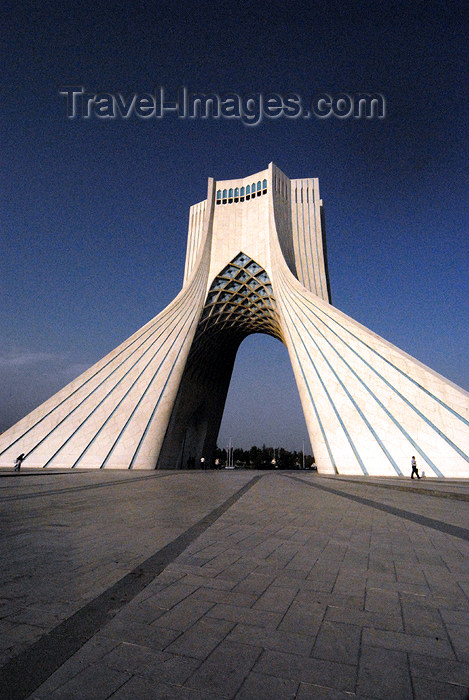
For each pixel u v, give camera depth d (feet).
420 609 8.96
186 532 16.69
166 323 85.71
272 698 5.66
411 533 16.89
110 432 73.41
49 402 77.10
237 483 44.62
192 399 110.01
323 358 71.46
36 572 11.26
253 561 12.44
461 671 6.47
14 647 7.06
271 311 103.91
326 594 9.77
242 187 107.45
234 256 101.91
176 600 9.29
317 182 107.86
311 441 70.18
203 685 5.97
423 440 56.80
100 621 8.16
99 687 5.90
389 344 65.31
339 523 19.11
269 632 7.76
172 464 98.02
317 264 100.48
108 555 13.01
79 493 31.76
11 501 26.45
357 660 6.77
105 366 80.53
